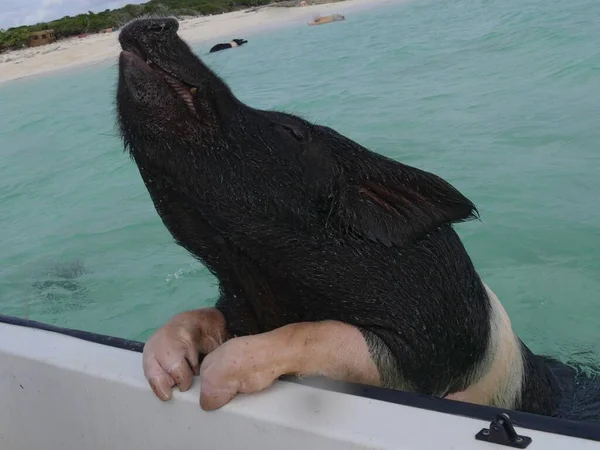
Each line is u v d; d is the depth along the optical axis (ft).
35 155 16.97
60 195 13.46
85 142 17.44
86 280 9.39
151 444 3.05
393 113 14.60
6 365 3.43
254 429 2.74
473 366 4.00
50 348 3.38
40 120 21.30
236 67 22.54
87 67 31.83
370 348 3.39
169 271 9.24
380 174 3.67
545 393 4.77
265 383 2.89
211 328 3.50
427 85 16.85
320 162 3.56
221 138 3.22
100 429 3.19
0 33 47.75
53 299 8.93
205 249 3.47
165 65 3.00
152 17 3.04
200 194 3.19
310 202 3.49
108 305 8.60
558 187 9.99
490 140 12.23
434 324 3.69
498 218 9.24
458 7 31.73
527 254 8.29
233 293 3.67
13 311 8.75
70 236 11.13
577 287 7.54
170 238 10.44
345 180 3.63
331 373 3.20
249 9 44.42
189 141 3.08
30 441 3.46
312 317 3.63
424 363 3.66
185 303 8.25
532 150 11.52
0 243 11.41
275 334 3.10
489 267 8.10
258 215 3.34
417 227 3.65
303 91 17.62
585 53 17.39
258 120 3.46
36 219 12.35
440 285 3.75
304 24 34.81
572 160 10.89
